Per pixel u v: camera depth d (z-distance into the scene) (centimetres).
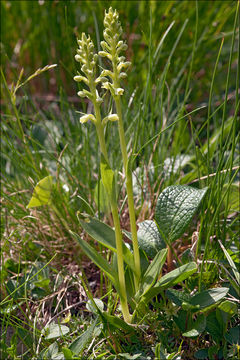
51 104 72
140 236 42
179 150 54
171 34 67
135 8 73
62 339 39
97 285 45
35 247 48
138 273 38
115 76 35
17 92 73
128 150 51
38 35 79
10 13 82
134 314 38
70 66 73
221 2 70
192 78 64
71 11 67
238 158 50
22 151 58
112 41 35
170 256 42
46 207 49
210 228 41
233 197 48
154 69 52
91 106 67
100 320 39
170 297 38
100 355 37
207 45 70
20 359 38
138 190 50
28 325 40
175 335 39
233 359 36
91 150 57
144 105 49
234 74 71
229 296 40
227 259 41
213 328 38
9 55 78
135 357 36
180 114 49
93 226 38
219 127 57
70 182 51
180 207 40
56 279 43
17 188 53
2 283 45
